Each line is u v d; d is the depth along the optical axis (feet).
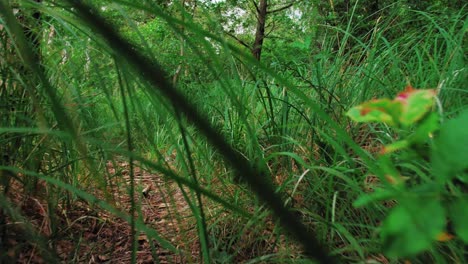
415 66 7.21
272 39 23.40
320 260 1.59
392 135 5.47
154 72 1.71
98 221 5.81
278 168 6.28
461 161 1.47
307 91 7.64
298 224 1.59
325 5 14.43
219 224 5.63
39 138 5.35
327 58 7.93
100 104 7.50
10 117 4.97
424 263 3.75
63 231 5.11
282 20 23.16
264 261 4.61
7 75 4.67
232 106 7.32
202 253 4.73
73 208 5.89
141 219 4.49
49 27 5.90
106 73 6.32
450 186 3.22
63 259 4.70
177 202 6.85
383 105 1.85
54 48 5.85
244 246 5.15
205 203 6.08
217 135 1.64
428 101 1.82
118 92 8.68
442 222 1.55
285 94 6.53
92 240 5.42
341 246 4.80
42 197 5.18
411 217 1.58
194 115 1.67
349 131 6.03
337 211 5.13
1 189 4.89
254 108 7.54
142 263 5.04
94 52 6.09
